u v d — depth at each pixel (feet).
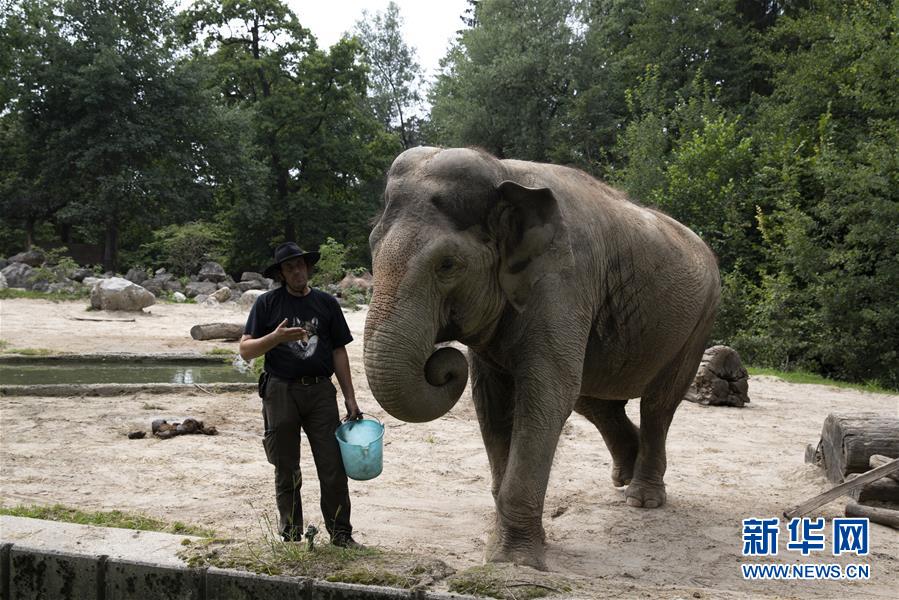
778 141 75.41
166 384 35.40
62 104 115.96
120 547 13.38
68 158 111.24
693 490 21.65
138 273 100.89
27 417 29.04
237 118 124.16
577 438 28.55
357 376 40.98
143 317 70.90
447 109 132.26
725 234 72.54
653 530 17.66
